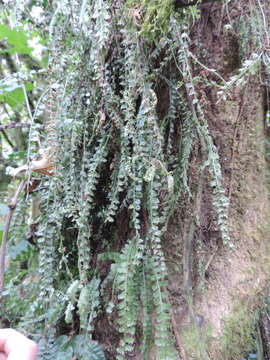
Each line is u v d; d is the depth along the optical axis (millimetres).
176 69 717
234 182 745
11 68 1794
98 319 755
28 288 967
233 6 755
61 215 736
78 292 759
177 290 697
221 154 750
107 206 767
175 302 690
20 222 1153
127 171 642
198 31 761
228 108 758
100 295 746
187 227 716
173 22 650
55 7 915
